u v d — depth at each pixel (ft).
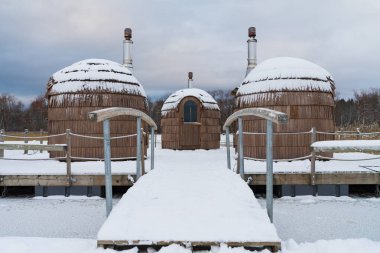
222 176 21.13
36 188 25.21
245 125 32.91
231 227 11.35
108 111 13.05
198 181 19.29
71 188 25.23
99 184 24.71
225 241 10.44
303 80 31.09
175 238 10.50
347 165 27.66
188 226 11.44
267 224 11.62
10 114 192.75
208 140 52.11
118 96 32.50
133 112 17.78
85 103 31.65
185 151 47.91
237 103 34.22
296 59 33.06
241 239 10.46
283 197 24.63
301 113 30.55
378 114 189.47
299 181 24.32
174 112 51.65
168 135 52.21
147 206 13.66
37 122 179.83
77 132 31.63
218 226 11.44
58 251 10.29
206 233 10.87
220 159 34.83
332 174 24.26
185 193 15.97
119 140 32.48
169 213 12.78
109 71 33.32
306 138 30.53
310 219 19.40
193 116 51.85
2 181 24.61
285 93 30.71
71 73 32.99
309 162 29.27
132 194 15.44
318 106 30.91
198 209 13.28
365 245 10.78
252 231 11.03
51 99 32.86
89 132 31.71
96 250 10.34
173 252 10.16
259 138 31.73
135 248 10.53
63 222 19.10
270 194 12.96
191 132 51.49
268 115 12.80
